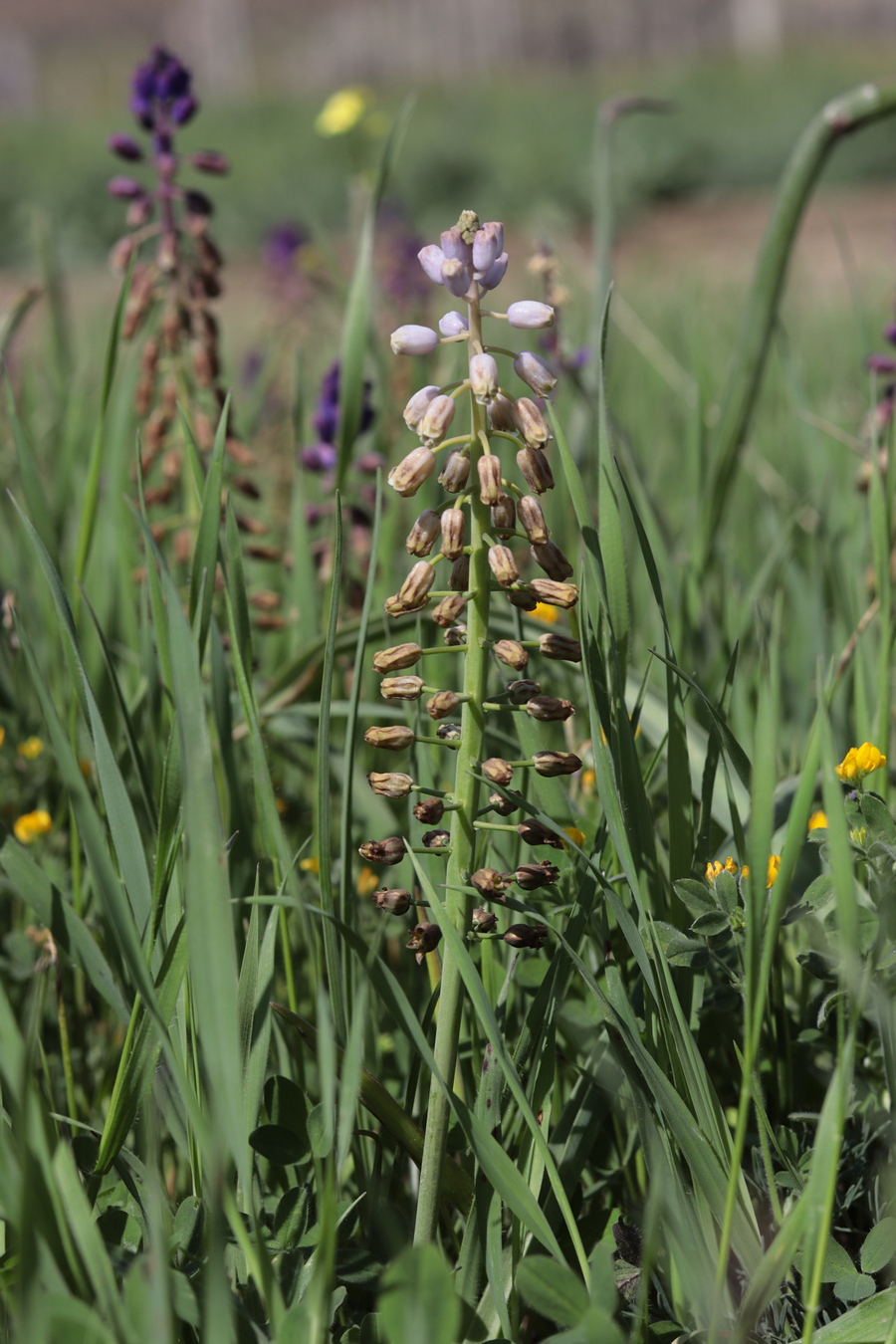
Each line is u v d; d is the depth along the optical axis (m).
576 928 0.85
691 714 0.98
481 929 0.84
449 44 22.25
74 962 0.85
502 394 0.83
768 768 0.80
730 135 11.16
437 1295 0.78
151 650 0.97
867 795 0.85
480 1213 0.83
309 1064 0.90
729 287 3.41
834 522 1.31
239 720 1.02
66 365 1.79
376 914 0.97
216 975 0.80
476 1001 0.82
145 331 1.23
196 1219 0.84
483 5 22.06
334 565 0.84
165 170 1.12
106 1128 0.84
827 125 1.07
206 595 0.86
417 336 0.83
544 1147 0.82
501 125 13.41
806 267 5.38
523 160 10.97
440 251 0.83
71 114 21.34
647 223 8.27
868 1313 0.82
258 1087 0.85
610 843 0.88
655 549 1.09
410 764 0.91
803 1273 0.81
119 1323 0.78
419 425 0.83
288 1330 0.80
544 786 0.90
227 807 0.94
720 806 0.93
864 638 1.02
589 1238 0.87
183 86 1.12
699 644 1.07
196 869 0.80
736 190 10.54
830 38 21.56
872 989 0.84
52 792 1.09
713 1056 0.92
